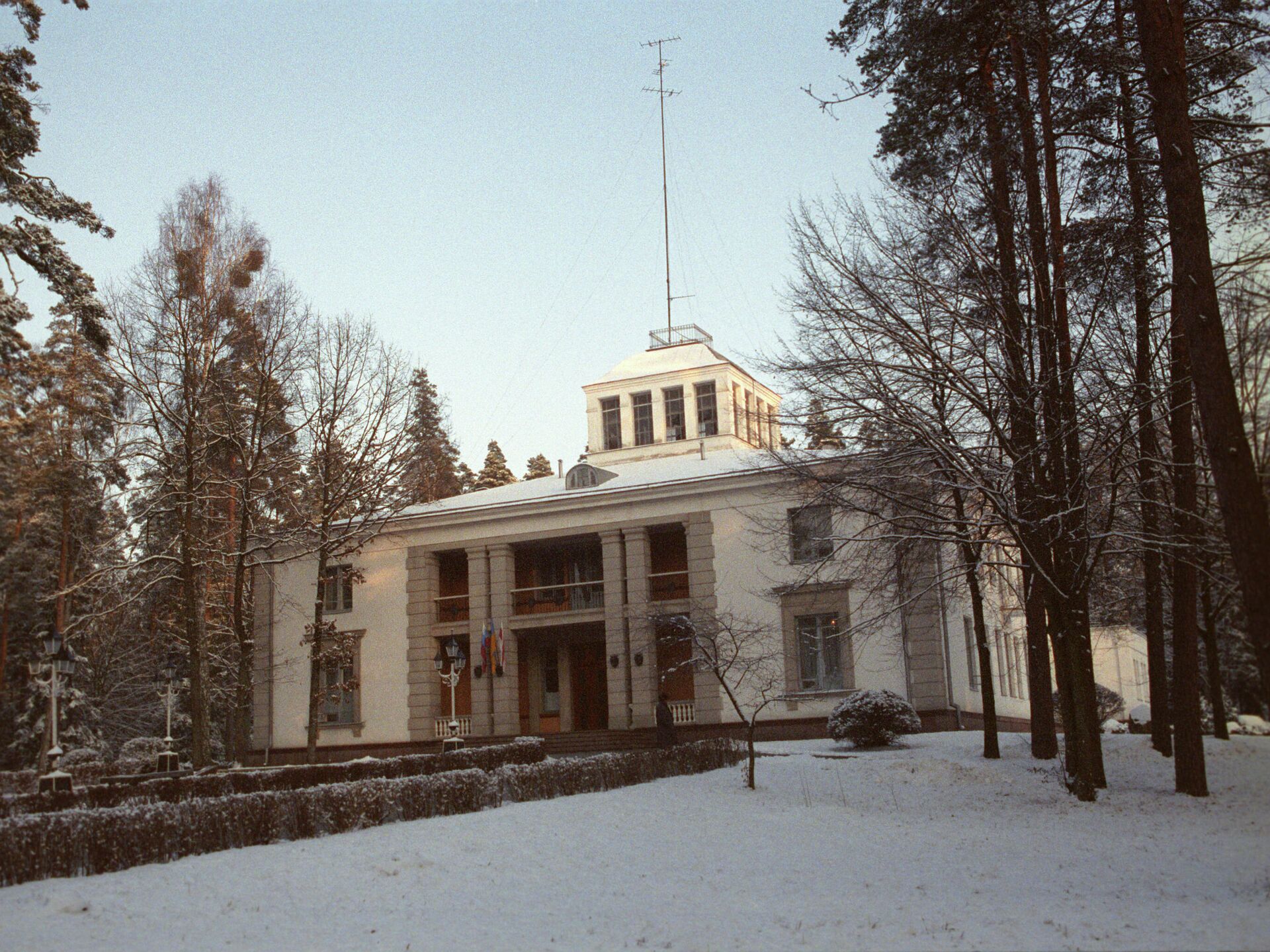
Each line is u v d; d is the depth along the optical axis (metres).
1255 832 16.36
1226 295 15.61
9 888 12.60
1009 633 44.19
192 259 32.28
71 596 44.53
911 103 20.61
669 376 51.56
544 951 10.24
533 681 44.34
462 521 42.25
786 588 30.38
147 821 14.40
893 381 21.08
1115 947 9.41
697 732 37.16
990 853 15.68
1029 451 19.25
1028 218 20.48
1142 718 38.41
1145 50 13.87
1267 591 11.52
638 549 39.50
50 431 44.91
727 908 12.06
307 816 16.81
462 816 19.31
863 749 30.36
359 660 42.94
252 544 41.22
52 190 29.92
